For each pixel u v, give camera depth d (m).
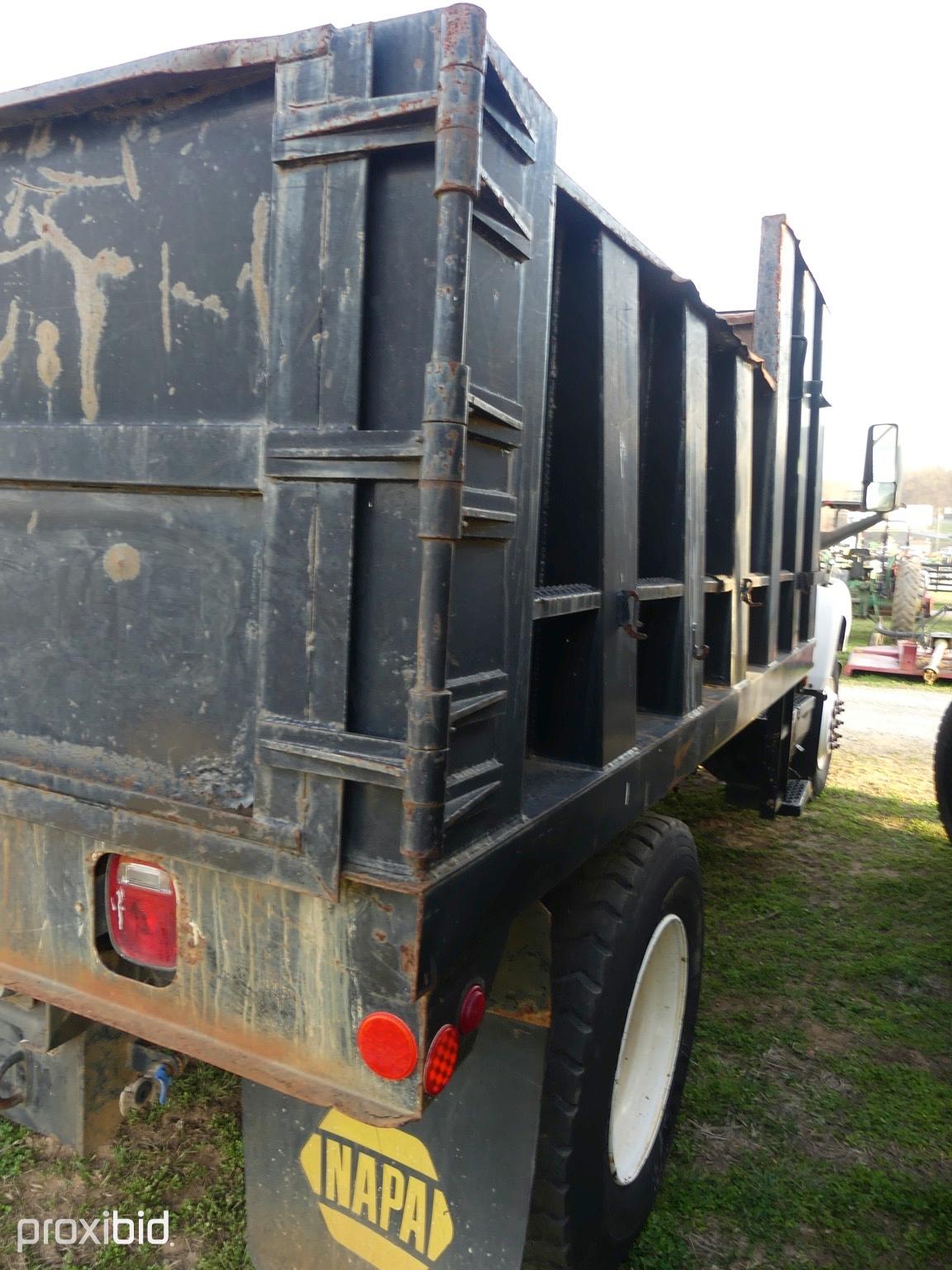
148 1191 2.20
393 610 1.27
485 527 1.38
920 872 4.66
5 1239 2.04
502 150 1.38
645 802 2.18
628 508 2.05
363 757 1.26
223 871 1.39
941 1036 3.14
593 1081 1.79
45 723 1.58
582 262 1.90
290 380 1.30
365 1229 1.79
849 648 13.23
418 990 1.27
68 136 1.48
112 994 1.56
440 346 1.17
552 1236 1.77
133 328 1.45
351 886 1.31
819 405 4.50
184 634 1.43
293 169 1.28
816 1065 2.95
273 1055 1.41
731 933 3.90
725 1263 2.14
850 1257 2.18
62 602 1.55
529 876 1.57
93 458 1.47
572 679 1.96
